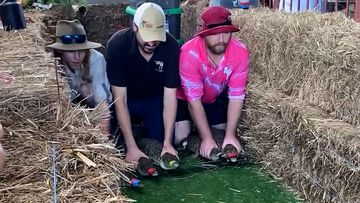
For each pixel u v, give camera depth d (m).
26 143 2.36
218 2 5.89
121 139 4.04
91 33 6.82
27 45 3.86
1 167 1.98
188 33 7.28
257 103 3.92
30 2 6.53
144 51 3.76
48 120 2.59
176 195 3.47
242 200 3.41
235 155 3.88
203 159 4.03
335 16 3.83
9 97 2.77
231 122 4.04
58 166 2.19
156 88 4.00
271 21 4.20
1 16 3.62
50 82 3.00
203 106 4.15
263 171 3.83
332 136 3.01
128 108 4.02
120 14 6.91
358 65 3.05
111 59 3.83
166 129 3.93
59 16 6.48
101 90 3.75
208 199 3.42
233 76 3.97
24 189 2.04
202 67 3.87
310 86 3.58
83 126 2.56
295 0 5.33
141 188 3.56
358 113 3.08
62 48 3.60
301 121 3.34
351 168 2.88
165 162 3.78
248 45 4.58
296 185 3.52
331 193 3.12
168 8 5.42
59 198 1.98
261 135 3.91
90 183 2.10
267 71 4.23
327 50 3.36
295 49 3.79
